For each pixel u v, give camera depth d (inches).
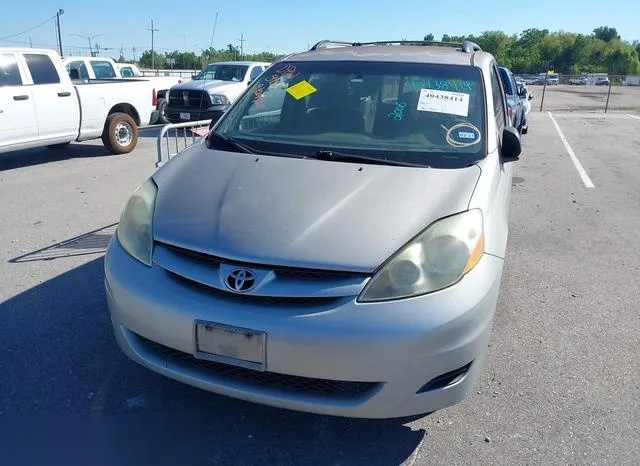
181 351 97.9
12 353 132.9
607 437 109.0
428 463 101.8
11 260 192.2
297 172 115.5
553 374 130.8
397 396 92.6
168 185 118.2
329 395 94.9
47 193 293.1
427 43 185.6
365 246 95.0
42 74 362.6
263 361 92.0
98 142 486.3
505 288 180.5
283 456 102.9
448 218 102.1
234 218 102.7
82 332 143.2
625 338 149.0
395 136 131.8
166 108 581.9
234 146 133.2
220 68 633.0
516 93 522.9
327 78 150.8
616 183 348.2
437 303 92.4
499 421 113.4
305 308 91.5
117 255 108.6
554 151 486.9
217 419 112.0
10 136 343.0
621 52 4360.2
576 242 228.8
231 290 93.7
